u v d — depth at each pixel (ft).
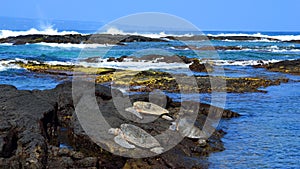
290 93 70.69
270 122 48.75
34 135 31.40
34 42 170.09
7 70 89.35
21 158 29.30
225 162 34.30
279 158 35.70
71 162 30.27
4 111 35.88
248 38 262.06
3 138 29.63
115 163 32.35
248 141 40.50
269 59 138.41
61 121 42.16
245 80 81.56
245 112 54.08
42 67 93.71
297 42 252.83
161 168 31.30
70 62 105.70
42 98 43.98
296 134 43.45
